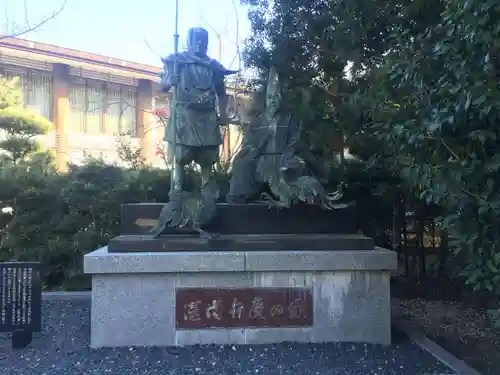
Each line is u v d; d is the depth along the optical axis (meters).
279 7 8.66
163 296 5.34
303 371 4.65
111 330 5.30
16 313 5.39
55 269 8.83
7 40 16.11
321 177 6.49
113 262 5.23
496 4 3.42
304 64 8.68
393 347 5.39
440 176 3.81
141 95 19.98
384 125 4.86
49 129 11.24
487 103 3.46
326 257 5.44
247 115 6.80
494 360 5.49
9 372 4.62
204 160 5.97
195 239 5.52
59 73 17.77
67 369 4.69
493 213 3.68
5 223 8.76
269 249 5.56
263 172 6.17
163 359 4.94
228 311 5.39
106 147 19.16
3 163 9.73
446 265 8.80
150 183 8.84
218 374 4.57
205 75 5.94
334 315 5.49
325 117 8.38
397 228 8.88
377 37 7.54
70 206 8.73
